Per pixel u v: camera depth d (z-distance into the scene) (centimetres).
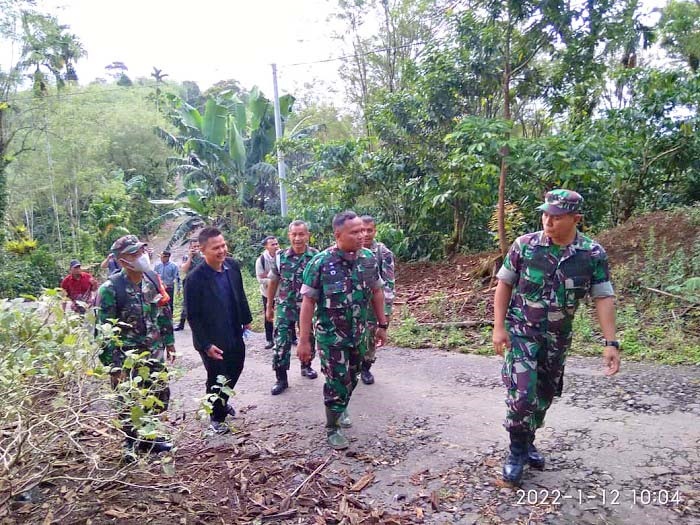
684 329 596
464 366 571
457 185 948
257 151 1881
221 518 294
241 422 455
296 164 1717
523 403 304
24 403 286
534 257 302
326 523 291
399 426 422
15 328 287
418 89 983
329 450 387
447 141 820
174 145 1952
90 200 2866
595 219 950
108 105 3030
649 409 414
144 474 337
